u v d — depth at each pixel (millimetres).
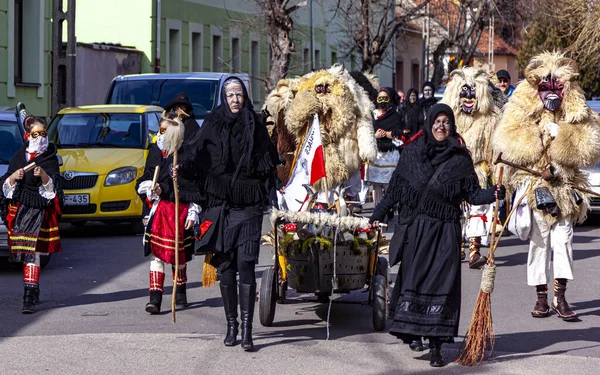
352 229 9570
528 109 10844
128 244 16516
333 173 11961
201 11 39969
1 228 13289
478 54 69000
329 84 11992
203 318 10383
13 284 12703
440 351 8484
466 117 14531
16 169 10906
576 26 28625
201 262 14516
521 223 10578
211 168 8773
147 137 18141
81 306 11133
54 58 23562
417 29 60594
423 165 8430
